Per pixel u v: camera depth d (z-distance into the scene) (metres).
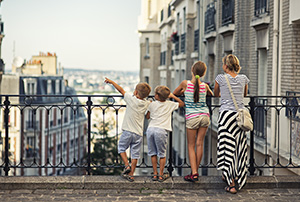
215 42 17.81
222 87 6.84
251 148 7.70
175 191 7.07
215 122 15.98
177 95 7.39
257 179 7.30
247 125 6.62
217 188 7.20
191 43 22.75
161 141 7.07
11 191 7.03
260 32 13.16
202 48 20.30
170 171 7.66
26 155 49.22
